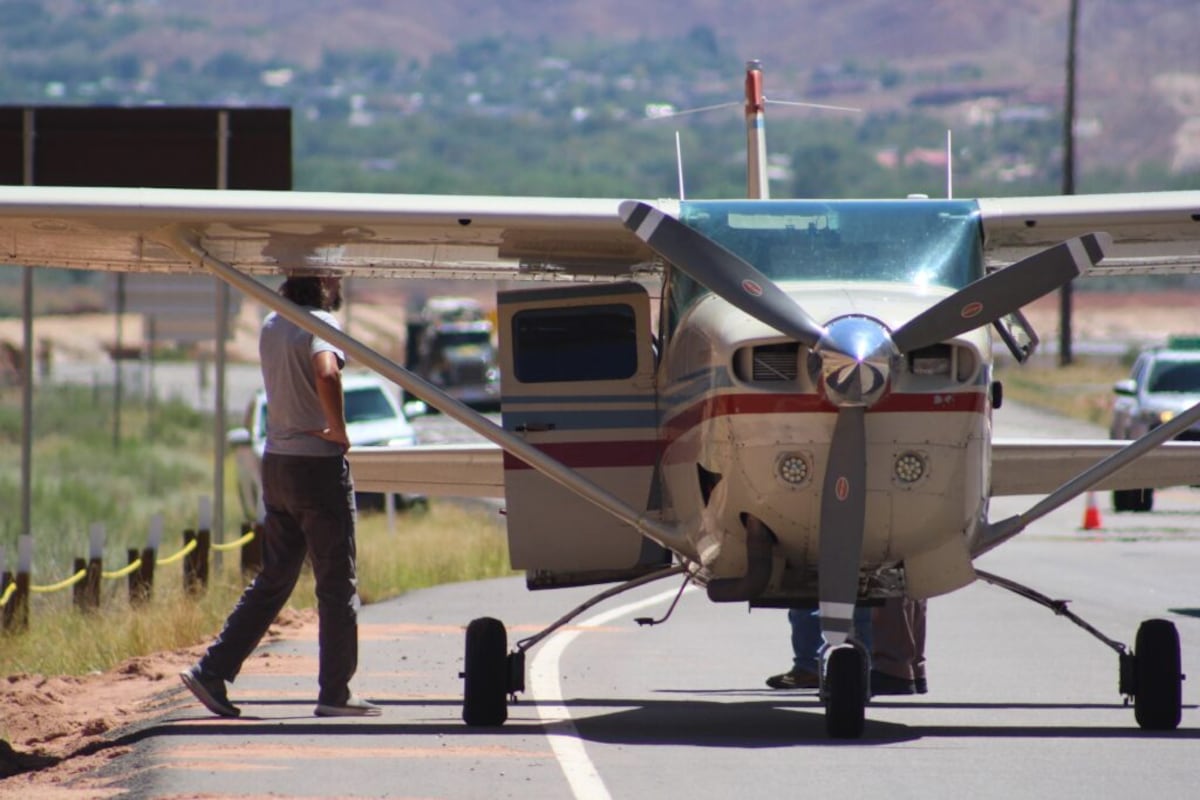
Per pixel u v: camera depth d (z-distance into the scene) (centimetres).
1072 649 5197
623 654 5116
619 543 4250
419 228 4028
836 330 3531
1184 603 6406
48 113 7738
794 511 3628
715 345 3691
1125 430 11894
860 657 3634
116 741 3712
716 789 3127
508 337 4262
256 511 10488
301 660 4934
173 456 15800
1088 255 3600
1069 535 9644
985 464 3700
